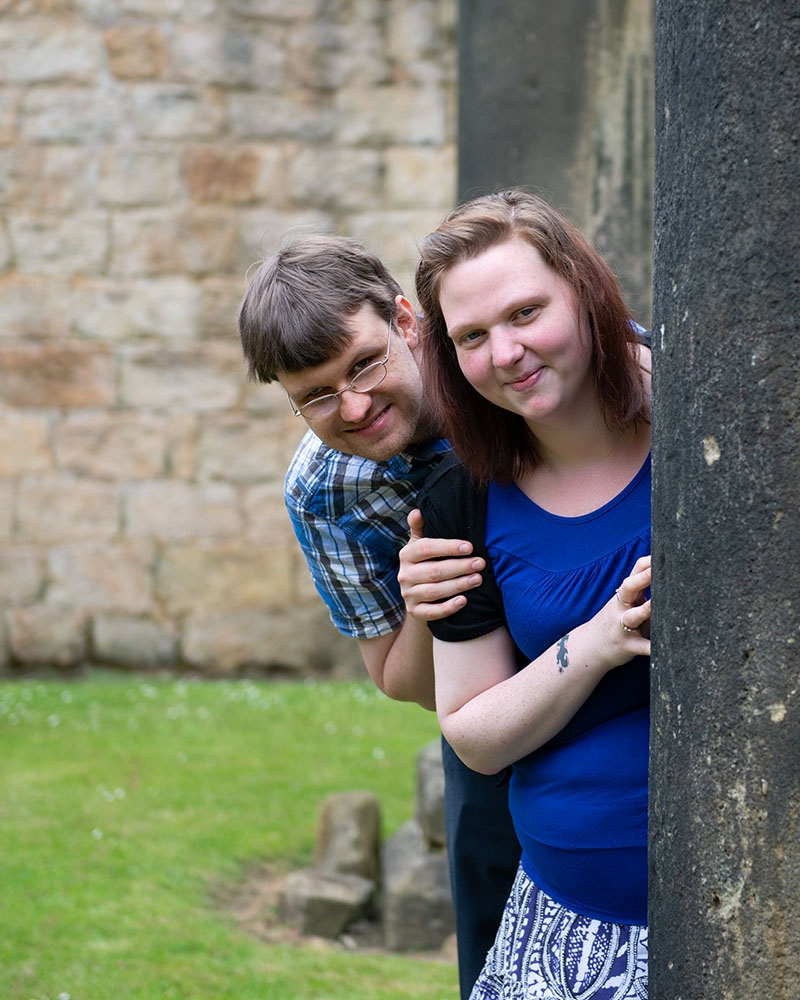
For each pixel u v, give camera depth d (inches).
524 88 144.5
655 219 54.8
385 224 318.3
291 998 123.4
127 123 312.5
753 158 48.2
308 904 147.9
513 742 68.2
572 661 65.3
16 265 311.6
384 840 173.2
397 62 317.1
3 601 310.7
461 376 69.1
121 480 312.7
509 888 91.0
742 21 48.2
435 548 71.1
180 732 243.3
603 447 68.1
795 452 48.0
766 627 48.9
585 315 64.9
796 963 48.6
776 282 47.9
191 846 170.9
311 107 316.5
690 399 51.4
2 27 311.4
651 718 55.4
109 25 311.6
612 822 67.1
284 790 200.4
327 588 89.0
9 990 122.3
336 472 84.4
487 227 64.7
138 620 313.0
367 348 73.4
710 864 51.0
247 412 314.8
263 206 315.6
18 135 311.7
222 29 312.8
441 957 141.6
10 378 311.1
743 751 49.7
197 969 130.3
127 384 312.8
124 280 312.7
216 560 314.0
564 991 67.1
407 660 87.4
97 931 139.9
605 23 141.9
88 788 199.5
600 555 67.4
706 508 50.8
